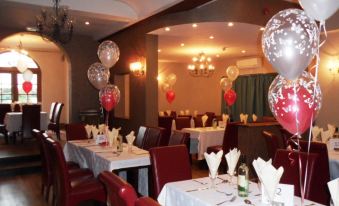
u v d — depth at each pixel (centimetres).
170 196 240
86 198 330
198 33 646
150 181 355
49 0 532
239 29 605
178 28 604
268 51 218
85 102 835
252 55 972
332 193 164
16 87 1097
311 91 229
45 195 446
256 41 727
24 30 735
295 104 228
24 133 723
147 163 355
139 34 684
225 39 704
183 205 225
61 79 1139
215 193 222
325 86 625
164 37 687
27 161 607
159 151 296
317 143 322
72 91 819
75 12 568
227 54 948
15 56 1071
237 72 744
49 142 338
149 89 668
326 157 314
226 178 261
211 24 571
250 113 998
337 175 346
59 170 322
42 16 508
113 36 805
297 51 204
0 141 778
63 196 323
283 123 240
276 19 217
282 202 191
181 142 381
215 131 644
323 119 630
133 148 412
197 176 545
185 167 304
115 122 799
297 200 215
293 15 211
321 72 631
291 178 263
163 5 540
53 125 811
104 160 350
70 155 468
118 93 516
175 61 1159
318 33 211
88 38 833
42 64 1112
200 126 789
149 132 467
